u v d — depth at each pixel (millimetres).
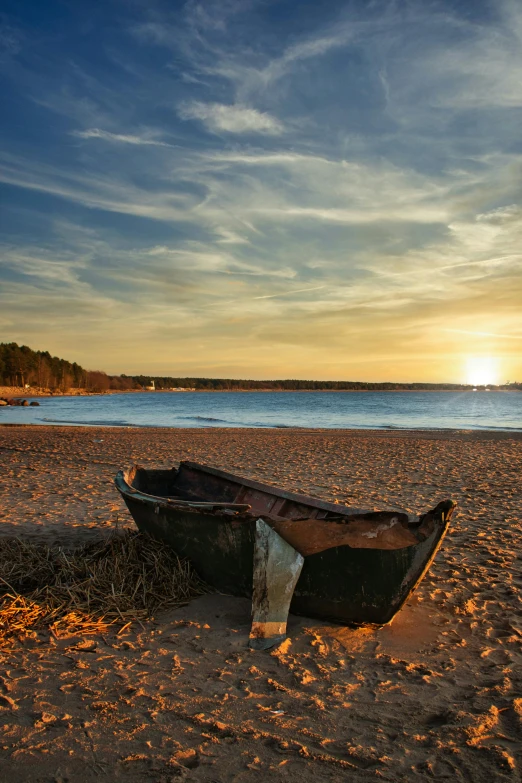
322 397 114688
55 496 10914
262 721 3479
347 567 4789
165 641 4668
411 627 4996
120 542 6371
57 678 4023
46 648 4516
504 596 5734
